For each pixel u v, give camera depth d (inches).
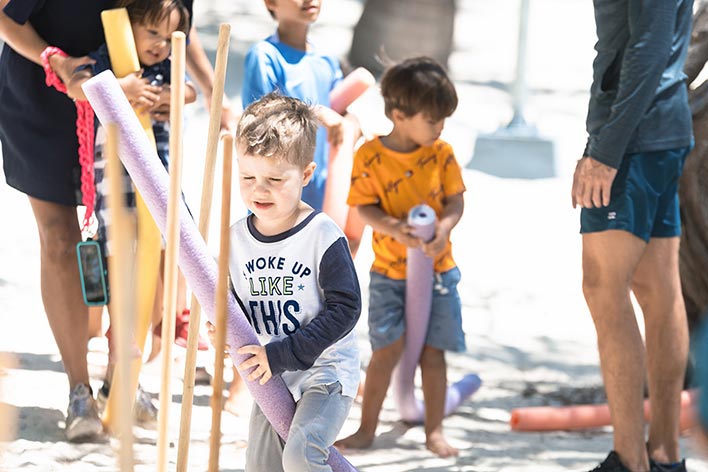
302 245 261.3
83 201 357.7
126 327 190.7
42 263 368.2
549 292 578.6
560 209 731.4
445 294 379.9
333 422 262.4
